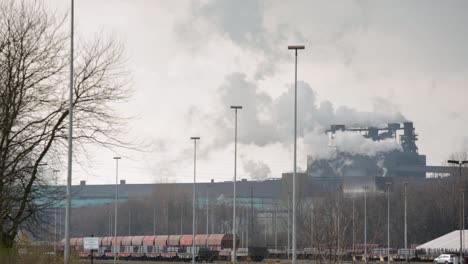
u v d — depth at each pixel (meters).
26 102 101.19
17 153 100.38
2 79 98.94
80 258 120.56
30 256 104.44
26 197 101.19
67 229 100.44
